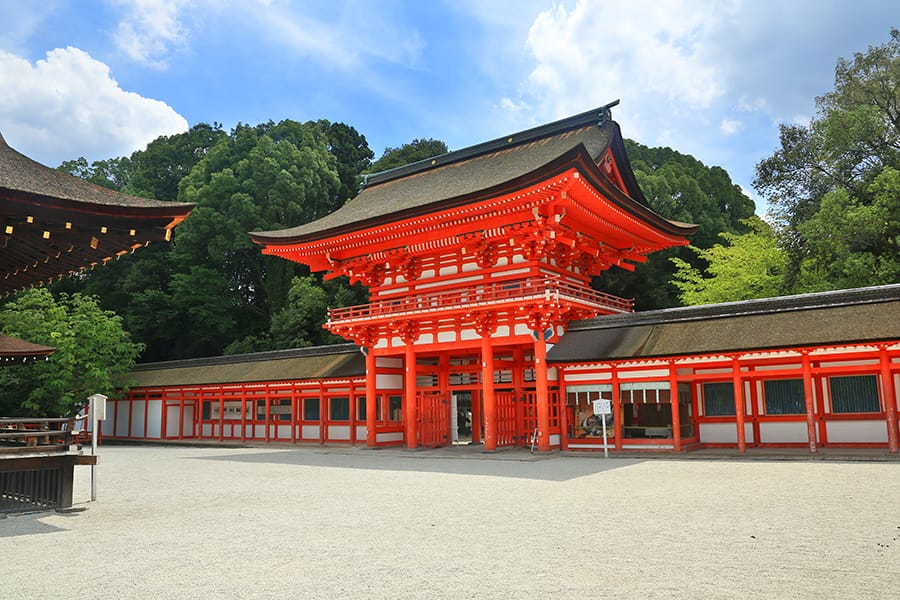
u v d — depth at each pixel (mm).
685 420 25953
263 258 57844
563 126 33750
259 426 39000
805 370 21562
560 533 10375
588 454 24922
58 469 13812
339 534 10688
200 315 53531
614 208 28094
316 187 57969
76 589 7664
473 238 29094
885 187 31109
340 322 31984
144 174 62812
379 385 32750
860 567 7926
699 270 50219
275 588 7562
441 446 31422
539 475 18688
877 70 35219
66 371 38844
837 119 34094
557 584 7492
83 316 41125
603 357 25094
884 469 17281
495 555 8992
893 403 20469
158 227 12055
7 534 11234
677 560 8461
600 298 31203
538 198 25781
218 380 39531
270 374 37531
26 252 12891
